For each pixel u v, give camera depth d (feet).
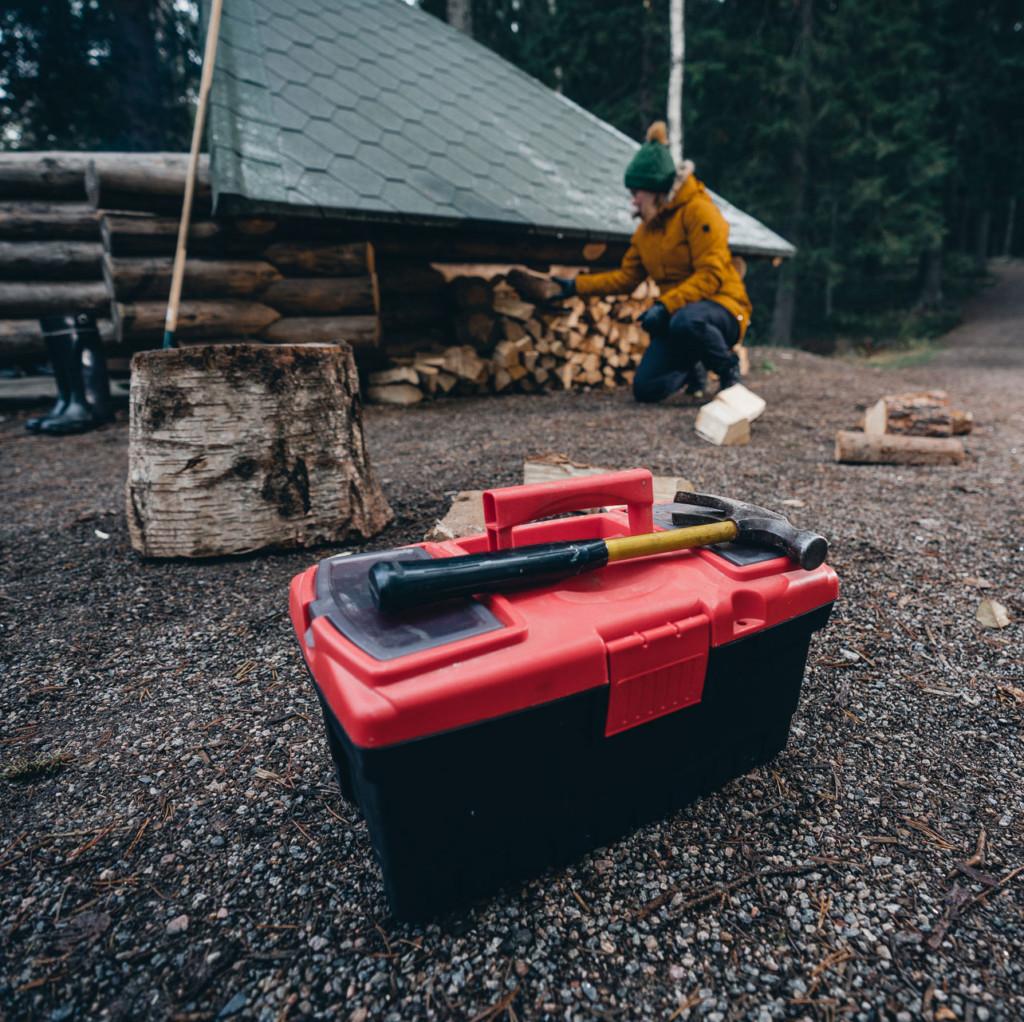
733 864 4.13
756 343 53.62
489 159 20.29
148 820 4.57
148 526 8.30
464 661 3.20
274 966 3.56
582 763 3.77
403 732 3.00
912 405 13.33
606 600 3.80
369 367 18.40
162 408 7.93
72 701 5.91
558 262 21.70
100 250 19.15
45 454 14.55
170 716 5.65
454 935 3.69
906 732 5.36
